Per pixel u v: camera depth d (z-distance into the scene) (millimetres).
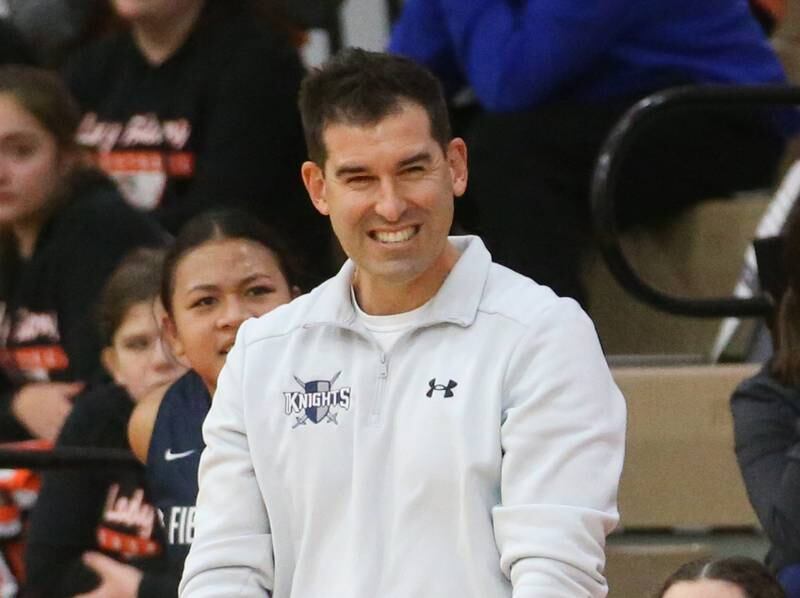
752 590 11539
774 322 16156
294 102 19484
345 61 10648
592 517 10289
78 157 18422
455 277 10773
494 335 10609
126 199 18719
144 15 19531
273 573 10914
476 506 10367
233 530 10914
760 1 21891
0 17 21891
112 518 15445
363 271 10820
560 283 18703
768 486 14445
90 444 16203
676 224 19969
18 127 18062
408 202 10469
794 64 22875
